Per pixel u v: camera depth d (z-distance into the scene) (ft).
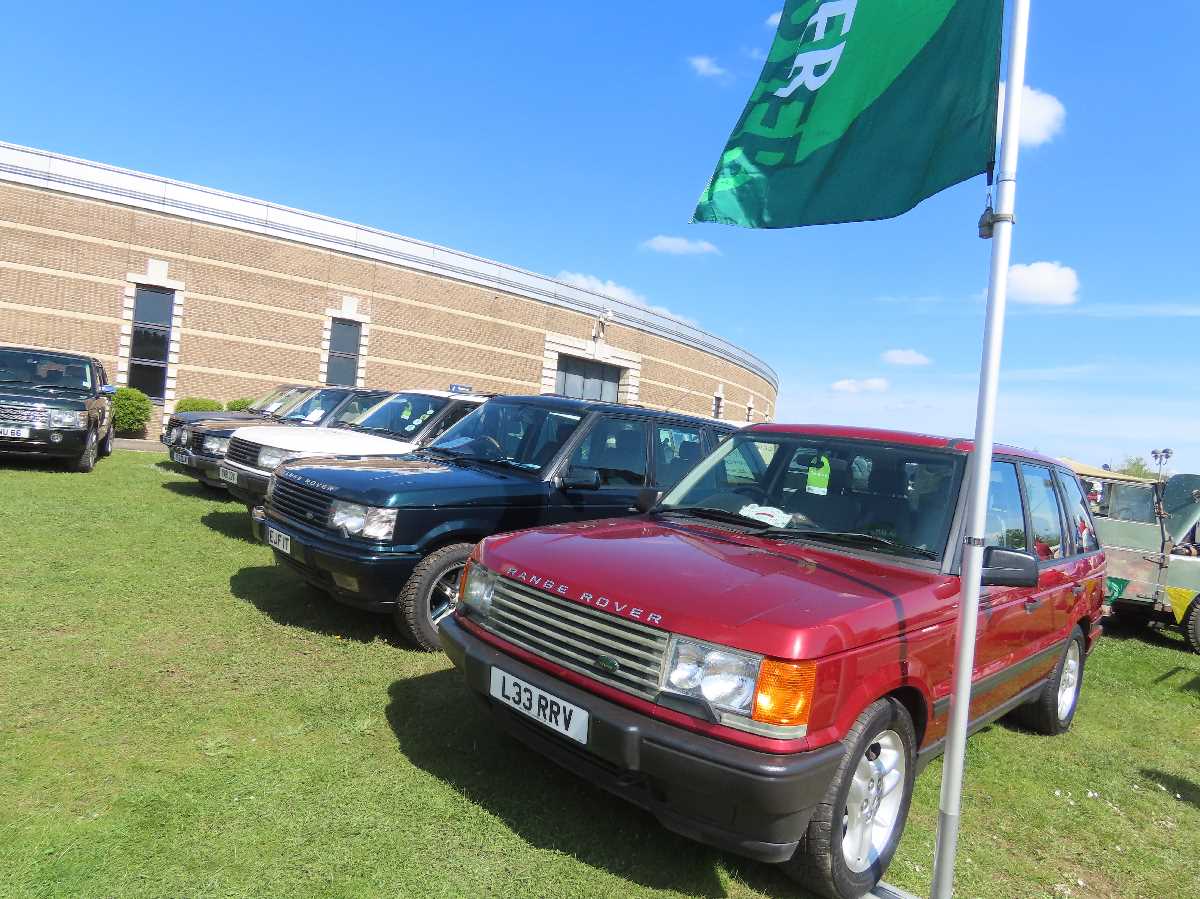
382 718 13.02
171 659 14.56
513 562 11.03
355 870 8.94
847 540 11.73
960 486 11.84
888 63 11.67
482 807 10.58
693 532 12.35
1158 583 27.32
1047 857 11.54
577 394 99.66
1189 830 12.98
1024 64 9.00
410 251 79.51
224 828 9.48
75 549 21.49
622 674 9.18
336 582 16.08
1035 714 16.44
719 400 128.06
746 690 8.42
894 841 10.14
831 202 11.96
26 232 59.36
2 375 37.52
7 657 13.85
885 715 9.63
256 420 34.19
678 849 10.14
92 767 10.56
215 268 67.82
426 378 81.71
